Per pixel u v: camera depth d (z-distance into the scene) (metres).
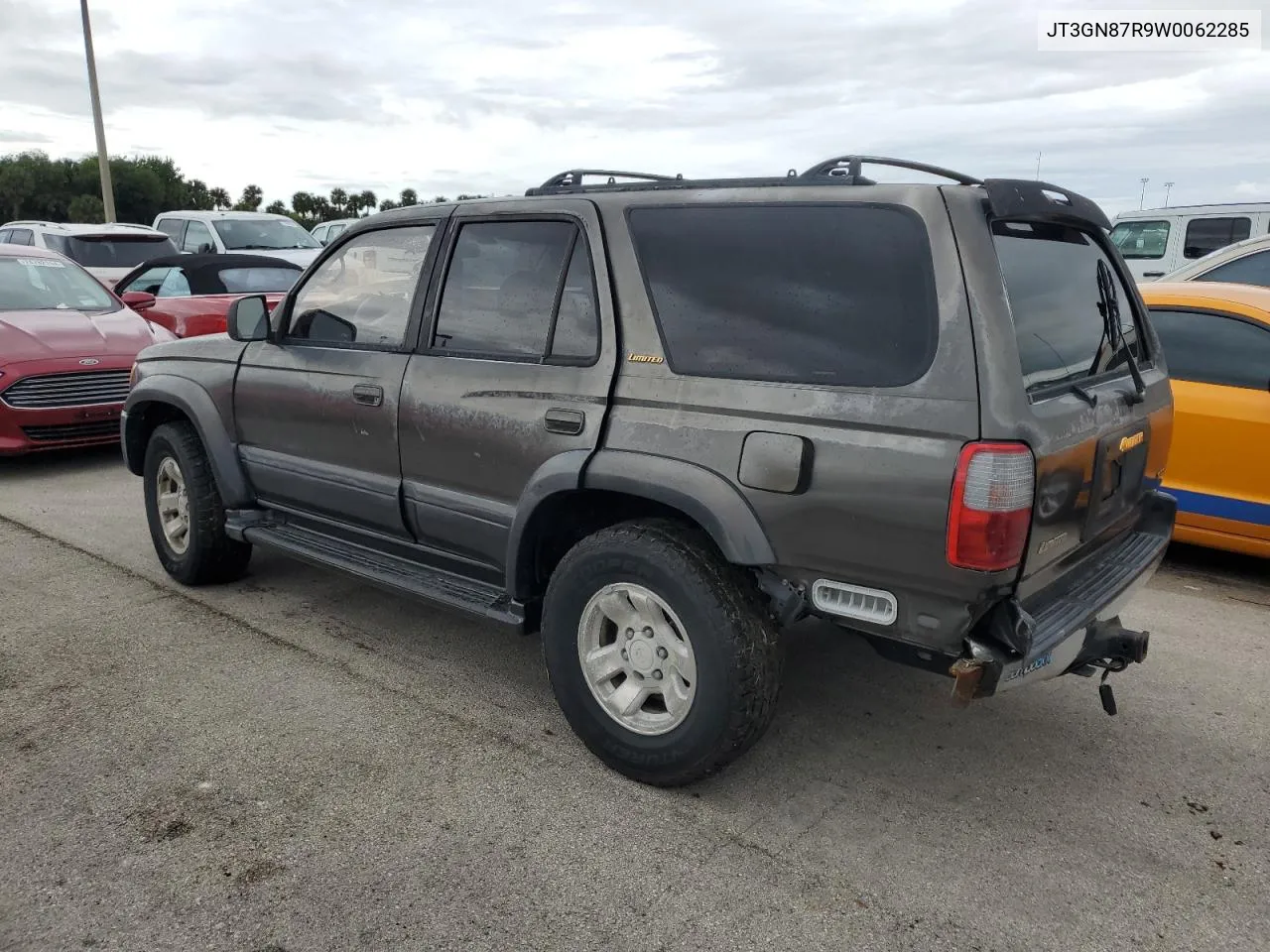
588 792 3.14
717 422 2.88
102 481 7.23
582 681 3.21
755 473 2.78
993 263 2.59
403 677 3.96
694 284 3.01
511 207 3.50
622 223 3.19
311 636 4.36
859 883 2.71
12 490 6.93
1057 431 2.64
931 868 2.79
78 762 3.27
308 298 4.27
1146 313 3.73
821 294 2.78
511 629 3.45
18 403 7.09
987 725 3.64
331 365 4.02
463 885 2.68
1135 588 3.29
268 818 2.96
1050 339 2.87
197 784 3.14
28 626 4.42
